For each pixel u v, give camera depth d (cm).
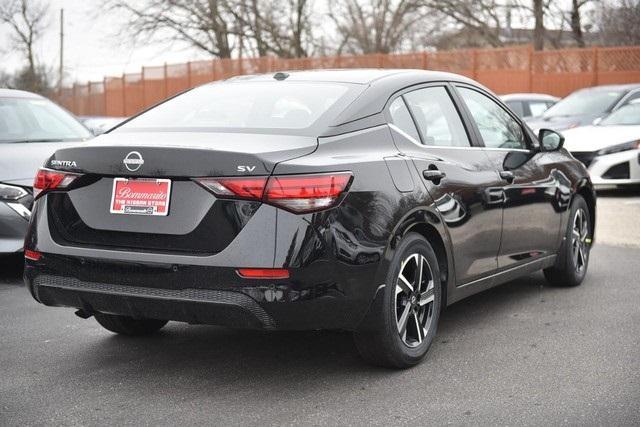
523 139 560
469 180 465
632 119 1251
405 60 2548
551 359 434
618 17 3048
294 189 362
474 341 470
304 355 447
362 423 347
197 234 368
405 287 414
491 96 542
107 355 451
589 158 1167
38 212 413
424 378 405
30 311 554
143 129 429
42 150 692
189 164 370
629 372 411
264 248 359
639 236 846
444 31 3284
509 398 375
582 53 2328
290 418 354
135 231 382
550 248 573
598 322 510
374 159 400
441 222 434
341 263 370
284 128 402
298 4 3478
